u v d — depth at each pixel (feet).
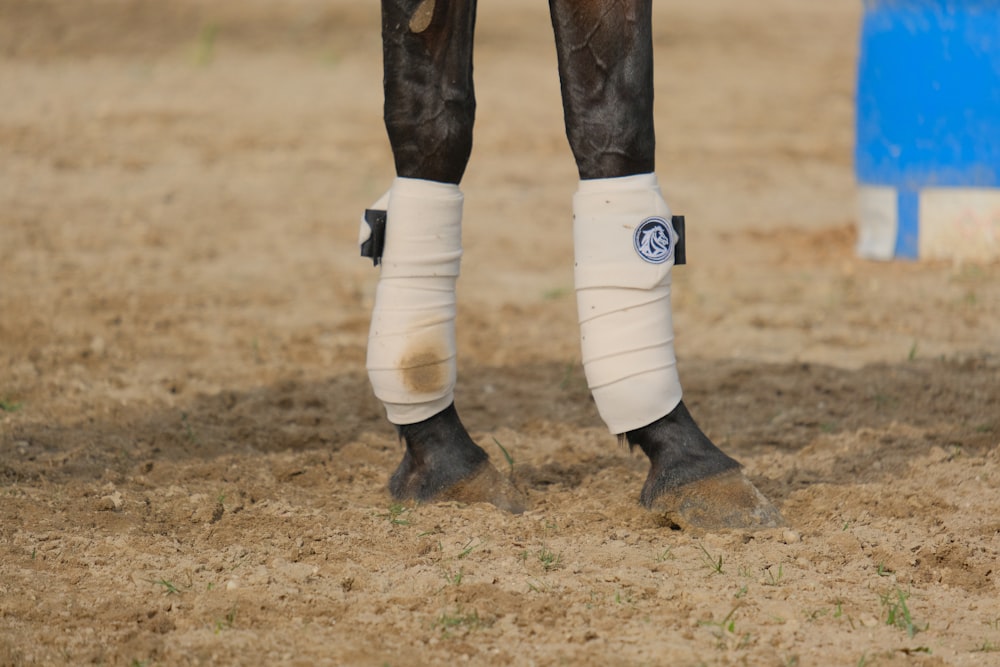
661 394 30.35
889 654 24.57
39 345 47.47
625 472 35.06
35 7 144.56
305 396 42.09
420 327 31.27
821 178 90.12
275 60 130.93
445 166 30.73
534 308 56.18
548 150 96.37
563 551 29.30
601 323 30.07
